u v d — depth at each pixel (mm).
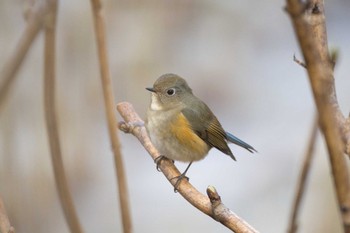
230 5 14164
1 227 4164
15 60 4363
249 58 14266
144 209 12633
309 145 4820
